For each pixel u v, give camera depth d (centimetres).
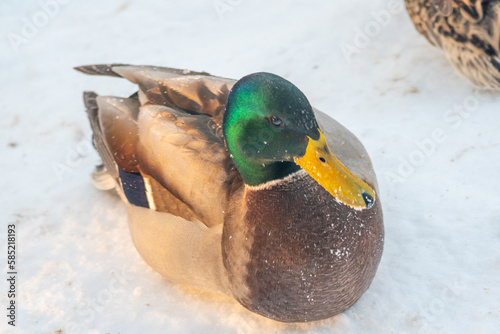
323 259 413
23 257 595
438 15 654
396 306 473
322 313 448
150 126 492
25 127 781
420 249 516
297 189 410
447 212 544
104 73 590
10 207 663
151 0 985
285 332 472
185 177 466
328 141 473
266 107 396
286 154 402
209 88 508
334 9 870
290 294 427
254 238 421
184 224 474
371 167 477
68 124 773
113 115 531
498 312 451
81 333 506
